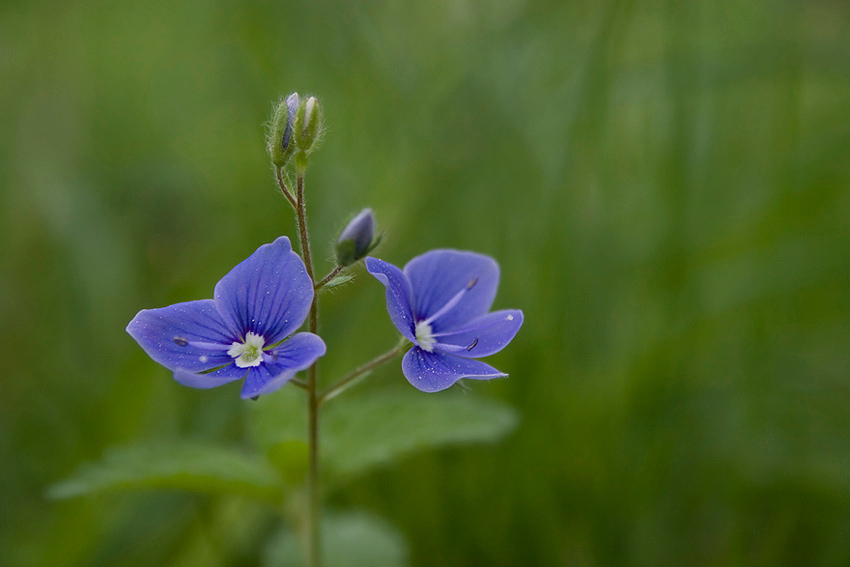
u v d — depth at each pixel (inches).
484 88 7.4
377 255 7.3
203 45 9.5
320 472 6.3
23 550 6.6
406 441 6.3
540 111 7.4
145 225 8.1
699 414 6.8
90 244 7.6
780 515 6.6
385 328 7.1
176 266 7.7
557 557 6.5
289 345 5.6
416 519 6.6
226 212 8.0
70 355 7.3
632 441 6.7
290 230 7.3
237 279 5.6
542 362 6.8
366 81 7.8
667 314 7.0
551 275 6.9
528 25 7.7
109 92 9.7
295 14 8.0
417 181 7.4
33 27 10.1
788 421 6.8
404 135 7.5
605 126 7.2
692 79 7.2
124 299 7.5
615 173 7.4
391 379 7.0
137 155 9.1
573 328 7.0
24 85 9.8
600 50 7.1
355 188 7.5
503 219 7.2
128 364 6.8
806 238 7.2
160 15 10.1
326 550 6.5
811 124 8.0
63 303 7.4
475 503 6.6
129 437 6.8
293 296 5.6
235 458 6.3
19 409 7.1
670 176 7.1
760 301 7.0
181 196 8.4
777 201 7.2
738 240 7.2
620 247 7.3
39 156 8.8
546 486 6.6
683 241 7.0
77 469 6.6
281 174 5.7
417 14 8.2
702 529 6.7
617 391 6.8
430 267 5.9
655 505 6.7
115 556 6.5
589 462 6.6
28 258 8.1
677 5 7.3
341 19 7.9
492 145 7.3
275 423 6.4
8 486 6.8
